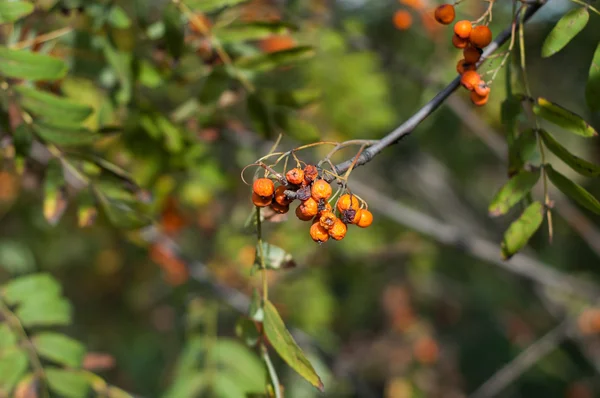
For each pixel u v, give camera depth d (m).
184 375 0.88
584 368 1.77
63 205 0.75
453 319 1.86
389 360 1.62
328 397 1.49
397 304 1.65
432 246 1.55
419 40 1.30
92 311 1.60
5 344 0.77
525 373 1.71
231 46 0.79
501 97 1.06
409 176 1.87
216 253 1.27
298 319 1.34
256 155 1.14
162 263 1.09
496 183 2.10
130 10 0.81
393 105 1.45
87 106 0.73
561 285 1.35
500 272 1.86
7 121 0.74
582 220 1.41
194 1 0.75
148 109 0.80
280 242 1.28
